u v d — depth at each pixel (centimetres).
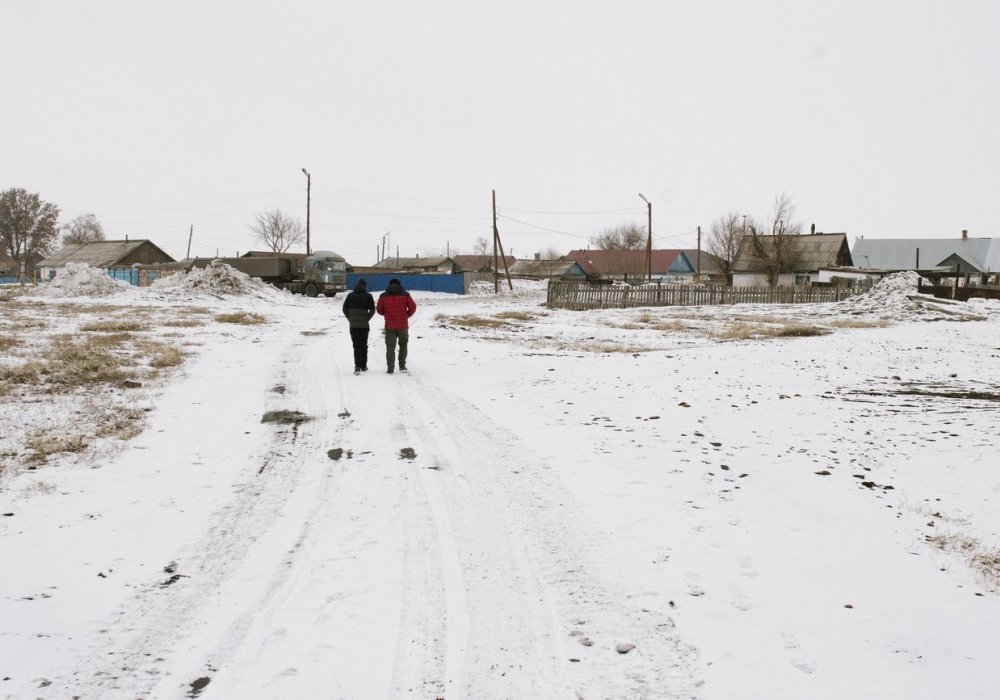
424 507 628
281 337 2033
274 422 948
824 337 2222
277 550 535
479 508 625
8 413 934
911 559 537
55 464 722
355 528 579
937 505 670
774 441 877
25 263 11206
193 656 389
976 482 736
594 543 550
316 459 778
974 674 381
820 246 7344
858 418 1020
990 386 1320
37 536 539
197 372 1335
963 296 4109
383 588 473
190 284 4144
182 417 959
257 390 1170
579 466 748
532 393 1155
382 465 755
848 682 371
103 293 3978
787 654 398
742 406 1072
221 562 512
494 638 412
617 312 3766
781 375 1398
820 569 513
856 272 6525
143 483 679
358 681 367
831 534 581
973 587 495
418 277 6675
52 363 1358
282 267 5294
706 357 1658
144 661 383
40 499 618
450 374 1348
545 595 466
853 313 3547
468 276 7325
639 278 8906
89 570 490
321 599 457
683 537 564
